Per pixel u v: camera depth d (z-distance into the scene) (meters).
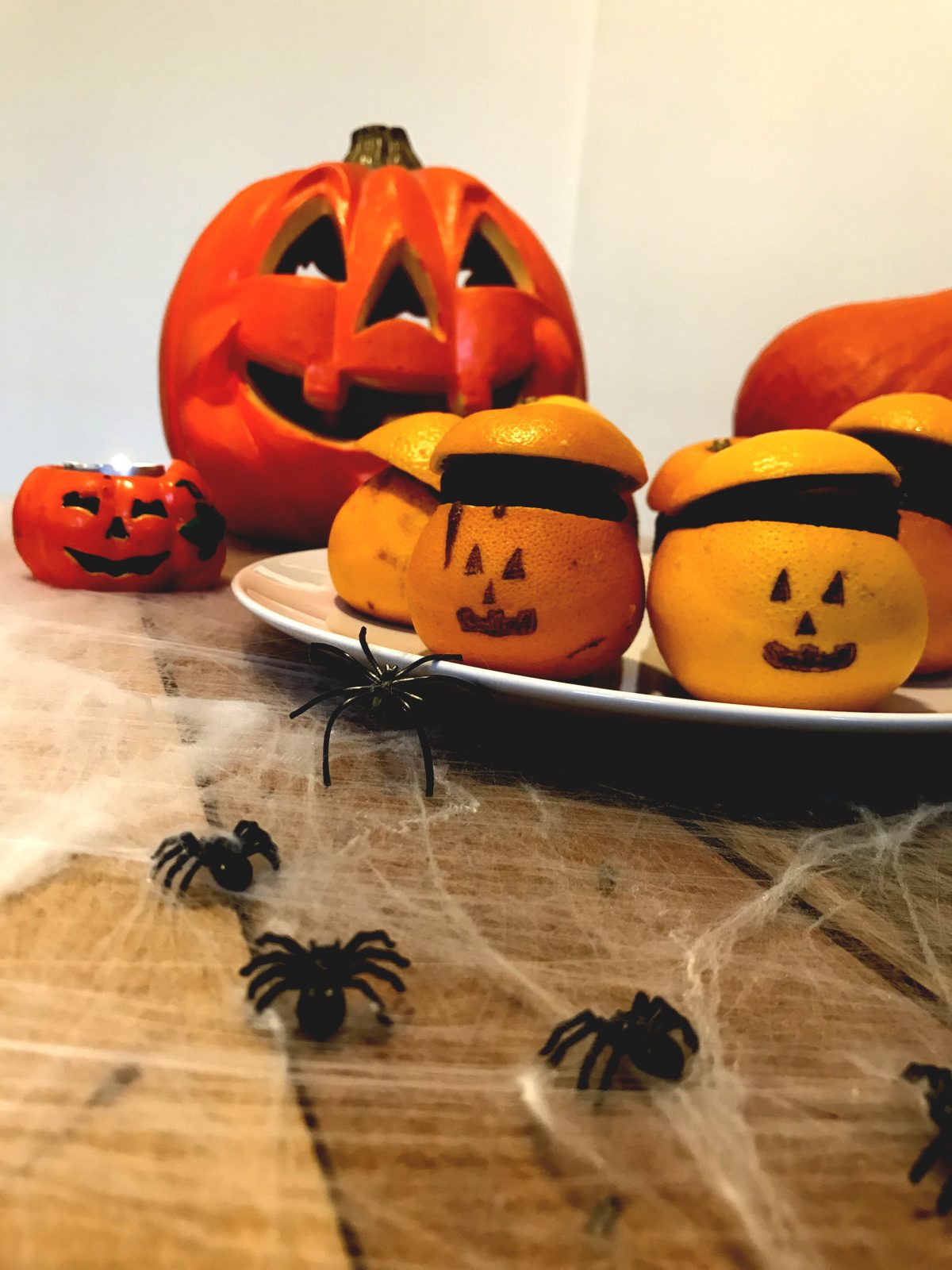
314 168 0.47
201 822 0.24
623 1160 0.16
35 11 0.68
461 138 0.76
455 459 0.28
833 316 0.51
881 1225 0.15
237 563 0.51
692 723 0.26
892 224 0.68
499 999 0.19
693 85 0.72
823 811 0.27
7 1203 0.14
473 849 0.24
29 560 0.43
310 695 0.32
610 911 0.22
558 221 0.79
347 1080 0.17
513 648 0.28
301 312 0.45
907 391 0.47
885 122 0.67
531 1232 0.14
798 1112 0.17
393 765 0.28
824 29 0.66
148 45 0.71
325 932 0.20
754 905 0.22
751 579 0.26
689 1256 0.14
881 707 0.29
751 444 0.27
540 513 0.27
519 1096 0.17
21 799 0.24
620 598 0.28
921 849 0.25
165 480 0.43
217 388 0.47
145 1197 0.14
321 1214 0.14
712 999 0.19
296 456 0.46
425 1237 0.14
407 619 0.35
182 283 0.50
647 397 0.81
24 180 0.73
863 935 0.21
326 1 0.71
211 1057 0.17
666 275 0.77
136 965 0.19
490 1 0.72
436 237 0.47
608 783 0.28
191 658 0.35
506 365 0.47
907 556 0.27
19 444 0.80
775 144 0.70
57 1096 0.16
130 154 0.73
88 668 0.33
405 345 0.45
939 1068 0.17
